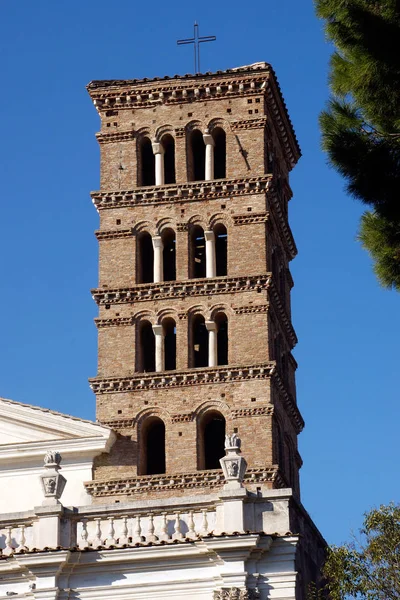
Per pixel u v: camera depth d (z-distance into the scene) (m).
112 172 104.12
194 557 68.50
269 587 67.69
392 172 55.38
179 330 99.75
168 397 97.81
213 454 98.38
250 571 67.94
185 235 101.88
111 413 98.00
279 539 68.12
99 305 101.31
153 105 105.25
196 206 102.31
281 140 110.38
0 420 93.88
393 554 75.00
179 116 104.69
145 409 97.81
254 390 96.81
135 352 99.88
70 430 93.69
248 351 98.12
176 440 96.69
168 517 69.69
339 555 75.38
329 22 56.06
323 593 78.81
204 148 105.69
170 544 68.50
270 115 106.44
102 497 93.62
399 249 55.28
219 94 104.50
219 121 104.00
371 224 55.56
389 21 55.00
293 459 102.62
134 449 96.31
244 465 70.31
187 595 68.12
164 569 68.69
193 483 94.69
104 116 105.62
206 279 100.00
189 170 103.81
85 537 69.69
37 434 93.62
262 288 99.31
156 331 100.19
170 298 100.56
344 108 56.41
